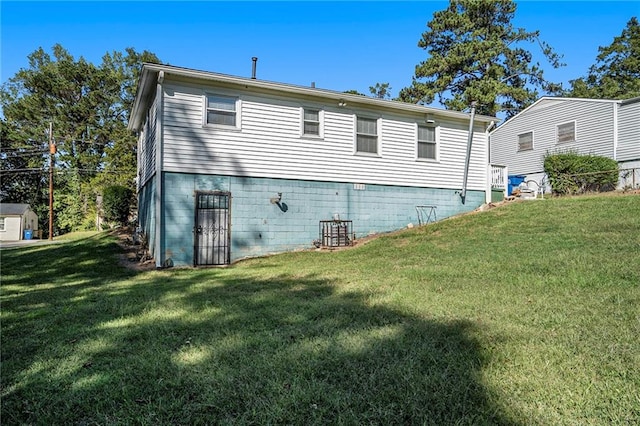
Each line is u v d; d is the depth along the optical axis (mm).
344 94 10906
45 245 15789
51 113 31875
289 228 10430
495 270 6008
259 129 10133
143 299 5227
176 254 9102
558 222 9273
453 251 7996
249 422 2039
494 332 3277
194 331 3641
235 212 9789
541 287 4844
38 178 35312
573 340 3020
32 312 4609
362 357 2830
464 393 2244
